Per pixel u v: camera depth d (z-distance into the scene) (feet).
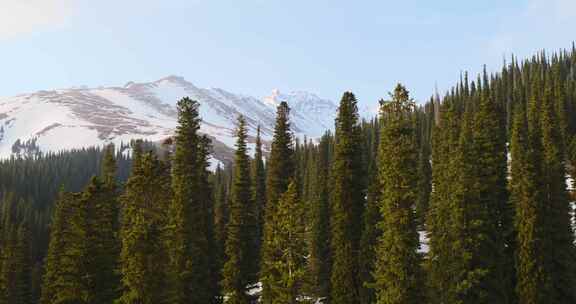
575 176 265.54
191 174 177.17
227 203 241.96
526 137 165.37
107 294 157.69
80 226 154.20
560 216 160.56
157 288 143.33
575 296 155.94
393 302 125.80
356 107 181.16
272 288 137.80
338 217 171.42
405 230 127.03
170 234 162.40
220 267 198.80
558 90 364.99
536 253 149.59
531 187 153.79
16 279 229.25
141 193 143.43
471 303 144.46
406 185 127.54
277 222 140.36
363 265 162.30
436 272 146.92
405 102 132.26
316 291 188.55
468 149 154.30
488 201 158.51
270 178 205.05
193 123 181.57
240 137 196.54
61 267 158.30
